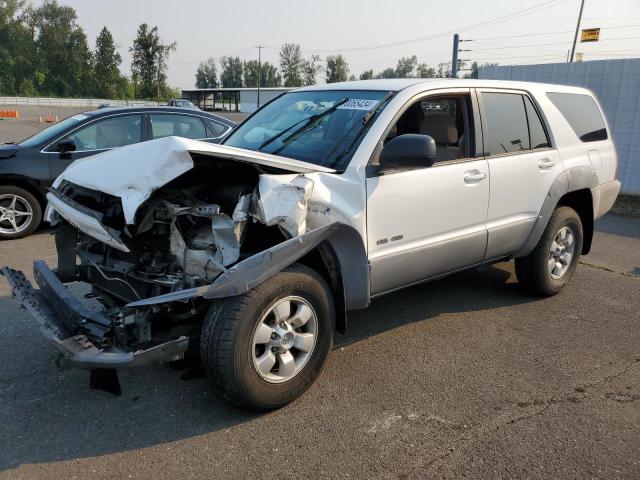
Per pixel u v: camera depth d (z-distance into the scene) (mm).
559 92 5277
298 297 3188
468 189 4129
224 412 3199
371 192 3498
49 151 7156
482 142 4328
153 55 96938
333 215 3287
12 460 2729
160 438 2943
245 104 70375
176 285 3152
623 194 11852
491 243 4441
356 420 3156
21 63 94438
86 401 3273
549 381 3678
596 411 3324
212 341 2902
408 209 3725
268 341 3088
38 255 6363
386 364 3850
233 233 3055
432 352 4059
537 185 4746
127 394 3365
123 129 7555
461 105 4316
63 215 3514
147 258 3393
